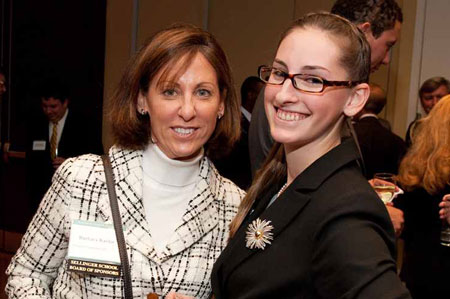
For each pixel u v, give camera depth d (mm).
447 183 2357
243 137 3848
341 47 1035
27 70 5176
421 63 4578
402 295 817
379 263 845
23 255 1477
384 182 1926
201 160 1549
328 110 1048
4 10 5184
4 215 5215
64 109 4367
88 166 1470
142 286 1400
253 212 1227
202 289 1461
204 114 1384
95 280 1399
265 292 1018
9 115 5129
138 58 1408
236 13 5156
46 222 1450
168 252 1425
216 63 1396
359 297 833
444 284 2355
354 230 897
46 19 5273
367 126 3113
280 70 1080
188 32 1383
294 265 990
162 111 1373
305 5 4820
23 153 5078
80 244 1376
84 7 5426
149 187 1469
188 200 1489
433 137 2416
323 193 1006
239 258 1097
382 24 2012
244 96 4223
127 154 1486
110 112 1481
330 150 1075
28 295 1411
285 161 1267
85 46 5453
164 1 5414
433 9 4512
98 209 1424
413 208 2467
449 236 2332
